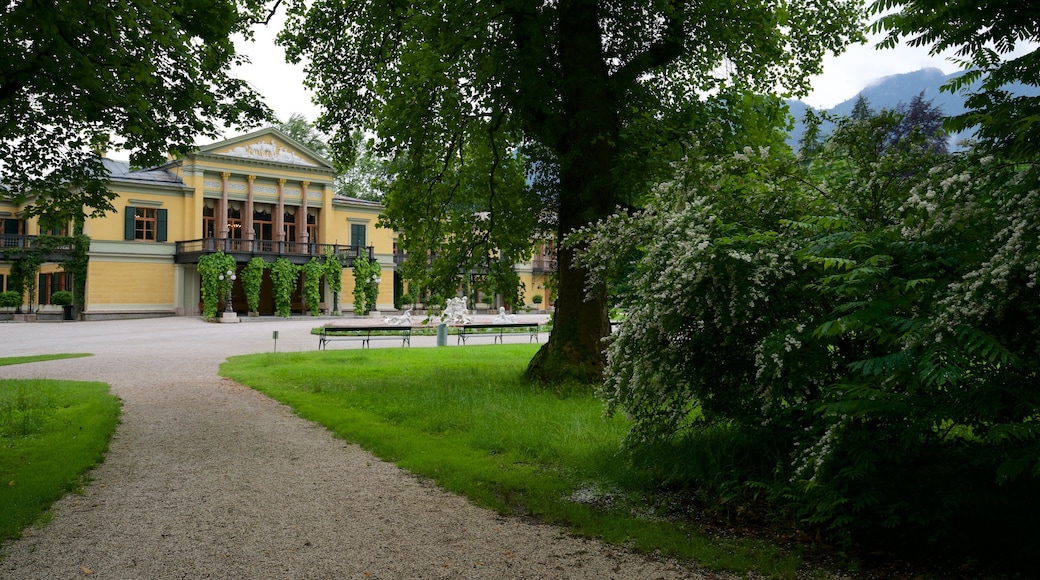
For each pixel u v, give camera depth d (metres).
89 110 8.08
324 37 12.44
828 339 4.13
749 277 4.24
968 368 3.31
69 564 3.62
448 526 4.26
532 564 3.62
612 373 5.29
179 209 39.09
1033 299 3.22
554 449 6.03
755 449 4.83
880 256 3.55
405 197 11.73
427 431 7.18
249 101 10.23
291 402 9.16
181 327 30.19
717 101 10.45
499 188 12.15
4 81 7.43
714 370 4.95
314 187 43.75
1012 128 3.07
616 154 10.00
